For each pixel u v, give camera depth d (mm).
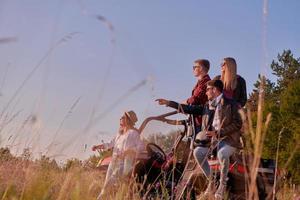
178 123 6895
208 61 7168
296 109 32406
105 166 6445
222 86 6367
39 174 3227
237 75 6875
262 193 6574
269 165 6836
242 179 6246
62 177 3480
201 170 6277
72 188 3365
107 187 4816
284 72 54281
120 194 4605
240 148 6047
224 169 5898
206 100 7051
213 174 6258
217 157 6102
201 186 6328
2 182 3365
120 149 6223
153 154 6645
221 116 6043
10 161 3807
